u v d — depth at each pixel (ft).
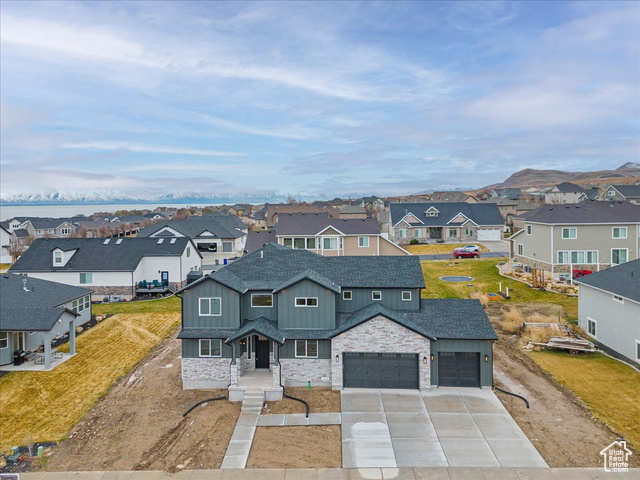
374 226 182.39
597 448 56.44
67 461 56.54
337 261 91.09
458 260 177.27
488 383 74.13
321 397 72.95
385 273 86.53
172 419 66.95
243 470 53.83
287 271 88.33
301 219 189.78
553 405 68.08
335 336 75.15
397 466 53.88
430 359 74.38
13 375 82.48
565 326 100.07
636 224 140.56
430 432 61.21
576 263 142.10
